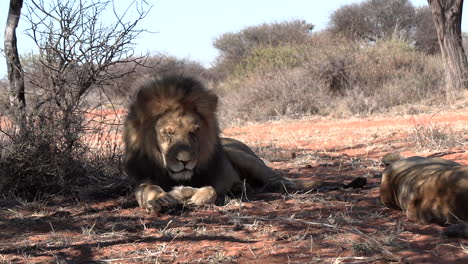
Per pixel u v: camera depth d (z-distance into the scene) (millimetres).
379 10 72938
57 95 11766
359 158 16078
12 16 12414
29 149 11234
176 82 10016
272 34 68438
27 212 10148
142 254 7406
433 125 21828
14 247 7926
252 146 19391
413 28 73750
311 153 17438
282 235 7953
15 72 12180
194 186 10305
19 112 11680
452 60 31828
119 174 12156
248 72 41406
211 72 63250
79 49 11828
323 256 6965
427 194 8125
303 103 33156
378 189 11195
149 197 9641
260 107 33906
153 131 9891
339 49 37938
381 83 35781
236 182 11508
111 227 8836
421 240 7426
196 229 8453
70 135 11688
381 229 8070
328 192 11195
